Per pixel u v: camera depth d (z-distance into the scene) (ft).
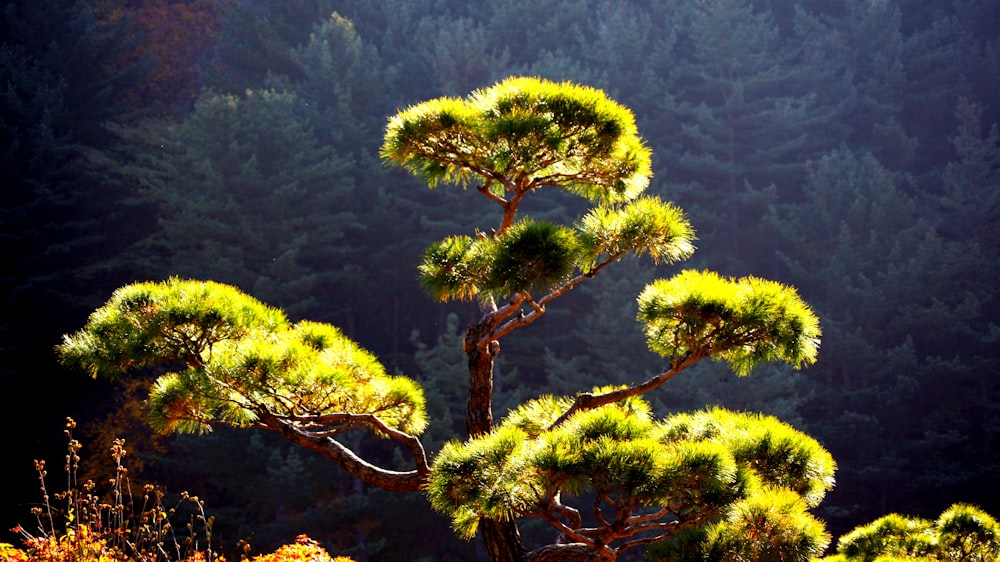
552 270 21.62
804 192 131.23
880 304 108.88
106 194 117.08
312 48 130.62
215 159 110.63
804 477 22.54
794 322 21.36
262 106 115.44
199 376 22.38
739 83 135.13
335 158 115.03
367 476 23.35
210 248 102.22
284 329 24.85
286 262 102.68
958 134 141.08
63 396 105.70
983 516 27.32
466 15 159.74
